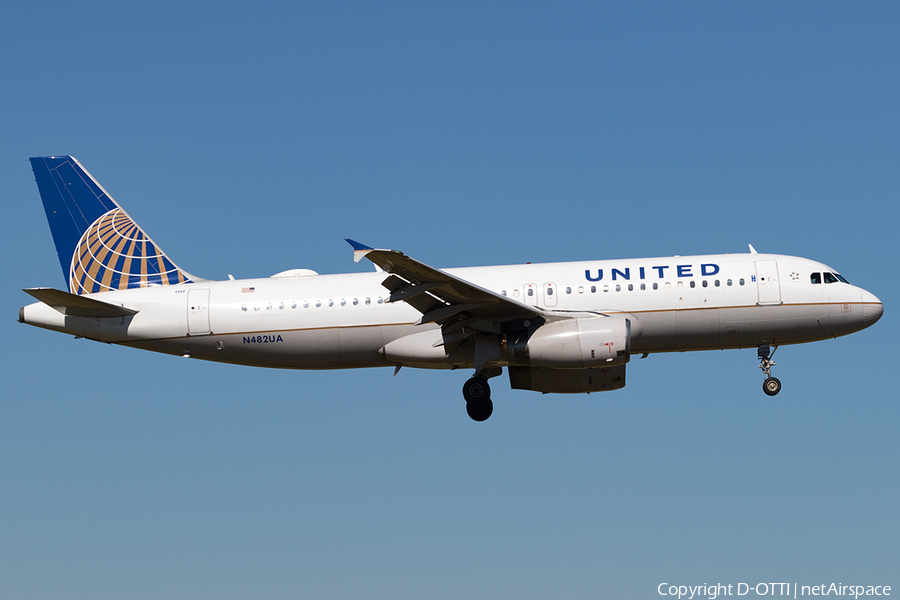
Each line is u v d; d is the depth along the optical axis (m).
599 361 97.19
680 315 102.00
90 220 116.00
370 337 105.06
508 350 98.94
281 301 106.44
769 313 102.12
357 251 82.81
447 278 89.12
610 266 104.94
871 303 103.12
